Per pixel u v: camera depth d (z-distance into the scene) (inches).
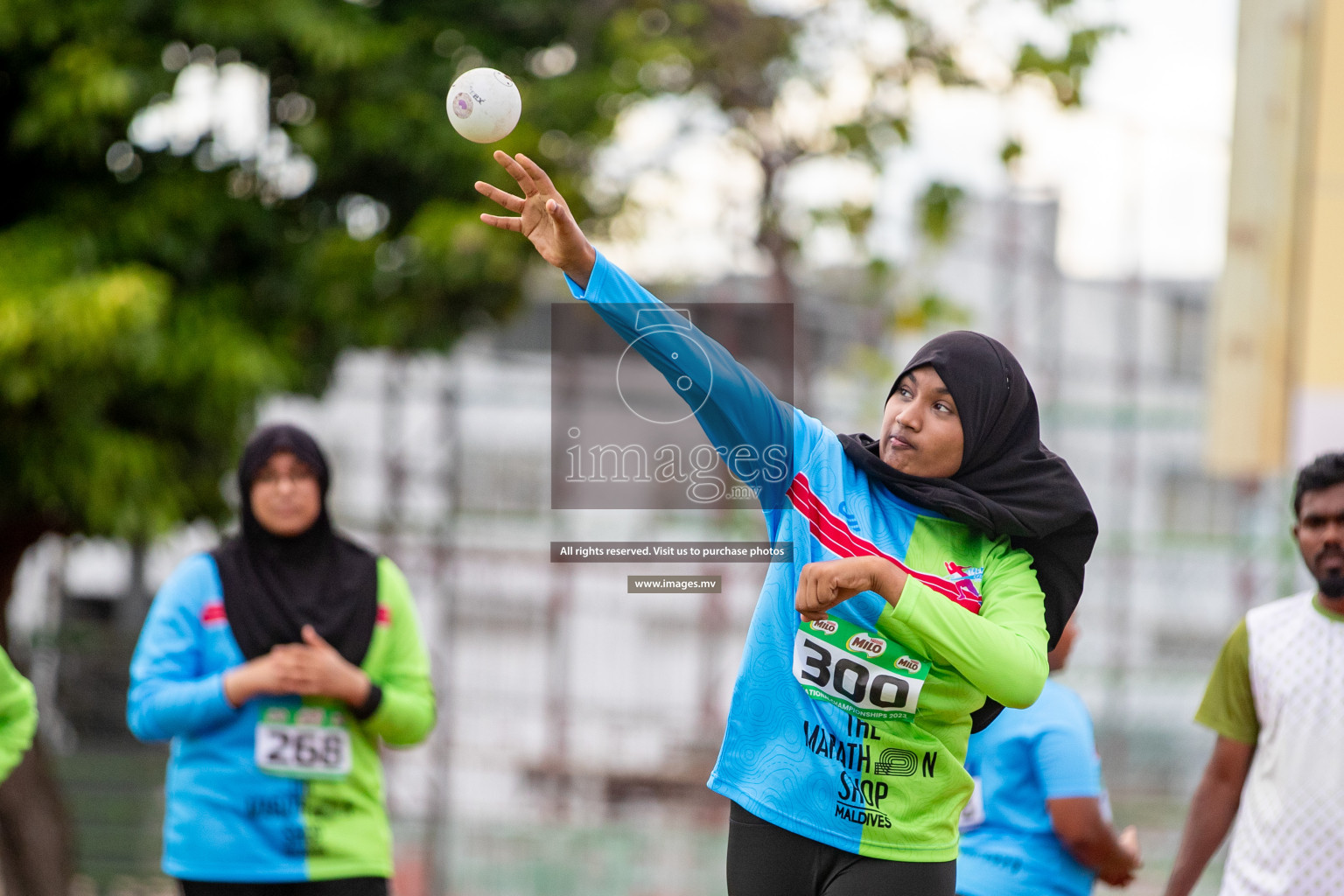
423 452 928.3
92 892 743.1
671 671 879.1
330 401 940.0
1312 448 675.4
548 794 834.2
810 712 257.4
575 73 723.4
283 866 370.3
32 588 992.2
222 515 722.8
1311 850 337.4
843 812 254.2
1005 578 257.1
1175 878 370.6
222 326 651.5
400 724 386.9
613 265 258.7
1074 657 989.2
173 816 376.2
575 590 876.0
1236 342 679.7
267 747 373.4
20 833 650.8
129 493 641.6
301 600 390.3
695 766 844.0
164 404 655.1
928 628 235.1
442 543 855.1
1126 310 1337.4
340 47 651.5
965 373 255.4
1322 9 662.5
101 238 652.1
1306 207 669.9
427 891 764.0
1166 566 1002.7
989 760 362.0
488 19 719.1
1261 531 1002.1
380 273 689.6
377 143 674.2
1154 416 1098.1
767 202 899.4
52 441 629.3
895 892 252.5
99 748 766.5
